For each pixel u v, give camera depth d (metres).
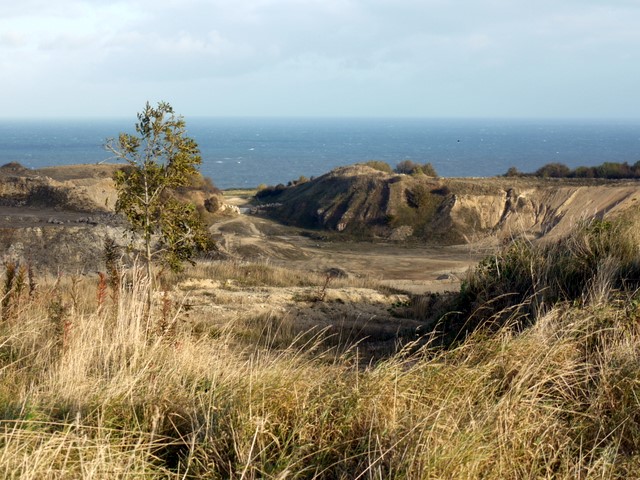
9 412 3.93
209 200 64.81
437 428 3.80
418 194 65.44
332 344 9.88
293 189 83.62
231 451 3.71
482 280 8.49
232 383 4.52
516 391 4.31
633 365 4.76
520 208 61.66
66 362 5.10
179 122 11.77
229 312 12.74
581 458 3.78
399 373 4.59
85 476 3.27
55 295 8.37
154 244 15.34
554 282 7.51
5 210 40.03
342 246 56.59
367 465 3.57
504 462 3.71
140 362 5.28
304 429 3.86
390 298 16.72
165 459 3.81
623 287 6.87
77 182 47.62
